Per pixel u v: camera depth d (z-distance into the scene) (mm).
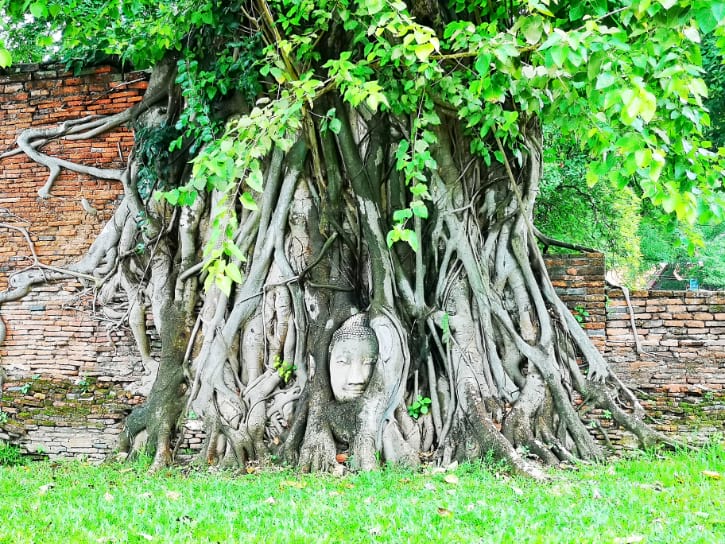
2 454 10297
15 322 11156
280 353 9547
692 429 9750
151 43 10102
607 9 7230
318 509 6789
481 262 9461
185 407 9633
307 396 9234
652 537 5824
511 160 9688
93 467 9328
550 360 9289
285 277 9555
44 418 10617
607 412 9508
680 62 6211
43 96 11398
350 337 9078
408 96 8297
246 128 7176
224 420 9289
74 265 11000
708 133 15844
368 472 8305
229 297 9805
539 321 9523
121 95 11148
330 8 8383
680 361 10133
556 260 10461
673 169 6816
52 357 10984
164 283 10266
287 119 7172
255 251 9641
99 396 10617
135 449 9633
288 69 8469
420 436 9141
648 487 7398
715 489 7266
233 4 9445
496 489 7484
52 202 11242
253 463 9141
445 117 9344
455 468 8438
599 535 5910
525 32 6504
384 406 8852
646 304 10328
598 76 5781
